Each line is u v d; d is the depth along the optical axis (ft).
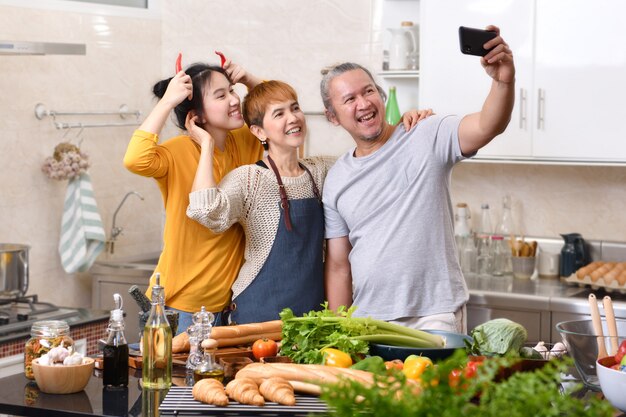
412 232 10.13
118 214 16.66
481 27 14.08
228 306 10.82
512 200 15.44
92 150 16.01
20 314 12.73
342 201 10.44
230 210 10.02
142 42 16.98
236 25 16.92
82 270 15.16
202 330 8.10
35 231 14.98
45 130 15.05
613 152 13.46
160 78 17.44
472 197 15.69
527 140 13.97
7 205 14.46
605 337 7.39
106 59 16.19
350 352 7.95
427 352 7.87
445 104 14.39
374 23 15.84
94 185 16.10
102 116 16.16
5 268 12.60
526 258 14.65
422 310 10.16
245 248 10.59
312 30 16.34
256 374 7.27
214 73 10.63
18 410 7.41
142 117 17.01
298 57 16.47
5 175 14.40
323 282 10.80
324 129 16.34
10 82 14.37
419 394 4.49
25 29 14.67
